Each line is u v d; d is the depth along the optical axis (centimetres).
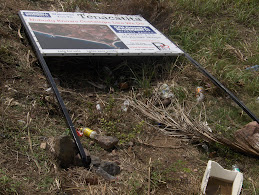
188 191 310
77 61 477
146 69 488
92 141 354
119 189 300
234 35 621
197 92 466
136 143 367
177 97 452
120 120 393
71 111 394
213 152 366
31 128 344
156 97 440
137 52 473
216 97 470
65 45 450
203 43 585
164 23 605
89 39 478
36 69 443
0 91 388
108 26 528
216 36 596
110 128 373
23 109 370
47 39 454
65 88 432
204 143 378
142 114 411
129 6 605
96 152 343
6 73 416
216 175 325
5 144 317
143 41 507
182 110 408
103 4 646
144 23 562
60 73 455
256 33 640
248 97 478
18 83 409
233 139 385
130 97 437
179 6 669
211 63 534
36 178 289
